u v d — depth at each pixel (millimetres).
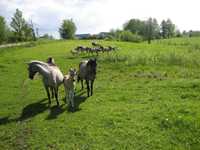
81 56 34906
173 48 47938
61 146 10555
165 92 16109
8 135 11977
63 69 27766
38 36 94375
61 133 11656
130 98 15617
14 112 14930
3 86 20641
